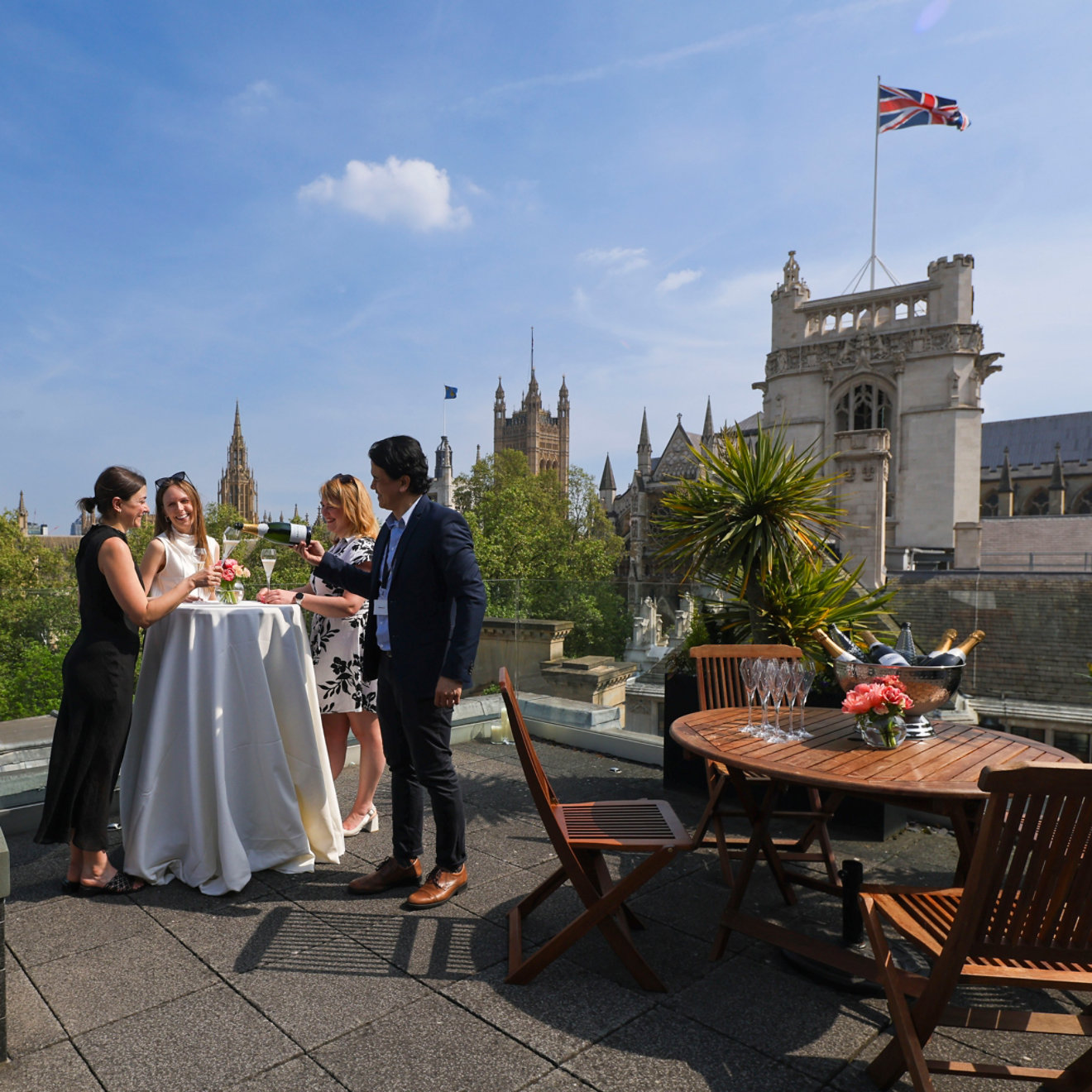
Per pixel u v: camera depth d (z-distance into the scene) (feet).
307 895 10.67
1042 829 5.63
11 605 14.85
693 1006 8.02
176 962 8.75
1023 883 5.78
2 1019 6.86
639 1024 7.65
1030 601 20.94
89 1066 6.83
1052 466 228.84
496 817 14.34
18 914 9.98
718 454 18.03
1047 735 18.81
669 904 10.73
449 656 9.72
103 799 10.39
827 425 163.84
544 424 422.00
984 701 19.76
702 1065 7.02
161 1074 6.72
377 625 10.88
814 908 10.71
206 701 10.91
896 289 157.58
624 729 19.48
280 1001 7.95
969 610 21.83
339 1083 6.64
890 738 9.07
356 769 17.37
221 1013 7.70
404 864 10.89
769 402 172.24
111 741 10.32
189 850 10.94
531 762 8.50
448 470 202.69
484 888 11.04
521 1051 7.15
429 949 9.15
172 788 11.03
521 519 208.74
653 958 9.11
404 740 10.83
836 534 17.93
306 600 12.39
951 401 151.02
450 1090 6.57
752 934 8.85
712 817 11.83
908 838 13.97
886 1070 6.69
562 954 9.14
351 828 13.14
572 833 8.84
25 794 13.25
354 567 12.20
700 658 12.59
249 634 11.19
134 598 9.98
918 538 153.07
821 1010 7.99
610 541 231.30
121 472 10.39
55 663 14.92
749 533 16.62
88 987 8.18
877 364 157.48
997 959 6.40
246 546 12.99
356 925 9.77
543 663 21.01
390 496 10.70
